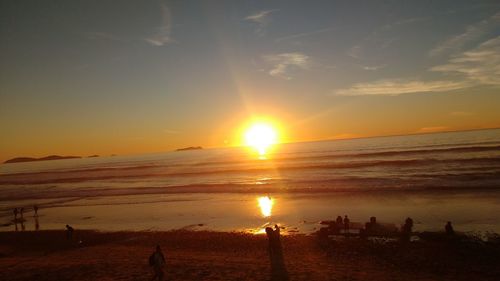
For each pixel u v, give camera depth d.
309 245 19.64
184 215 31.05
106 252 20.33
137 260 17.34
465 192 32.09
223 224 26.52
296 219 26.53
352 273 14.63
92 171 109.62
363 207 29.08
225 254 18.78
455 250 17.48
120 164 150.38
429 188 35.00
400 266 15.65
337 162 72.31
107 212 35.22
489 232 20.36
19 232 27.84
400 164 59.03
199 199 39.19
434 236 19.78
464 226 21.88
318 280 13.66
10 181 91.56
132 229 26.98
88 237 25.23
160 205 37.16
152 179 69.62
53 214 36.03
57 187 65.31
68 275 14.77
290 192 38.97
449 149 81.62
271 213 29.20
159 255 13.57
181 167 100.38
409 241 19.39
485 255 16.62
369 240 19.97
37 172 131.50
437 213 25.41
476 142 101.69
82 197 47.66
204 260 17.23
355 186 39.66
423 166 54.59
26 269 16.17
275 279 13.81
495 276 14.11
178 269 15.41
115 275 14.51
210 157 163.88
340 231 21.92
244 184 48.47
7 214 37.66
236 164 96.38
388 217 25.30
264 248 19.64
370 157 78.62
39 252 21.77
